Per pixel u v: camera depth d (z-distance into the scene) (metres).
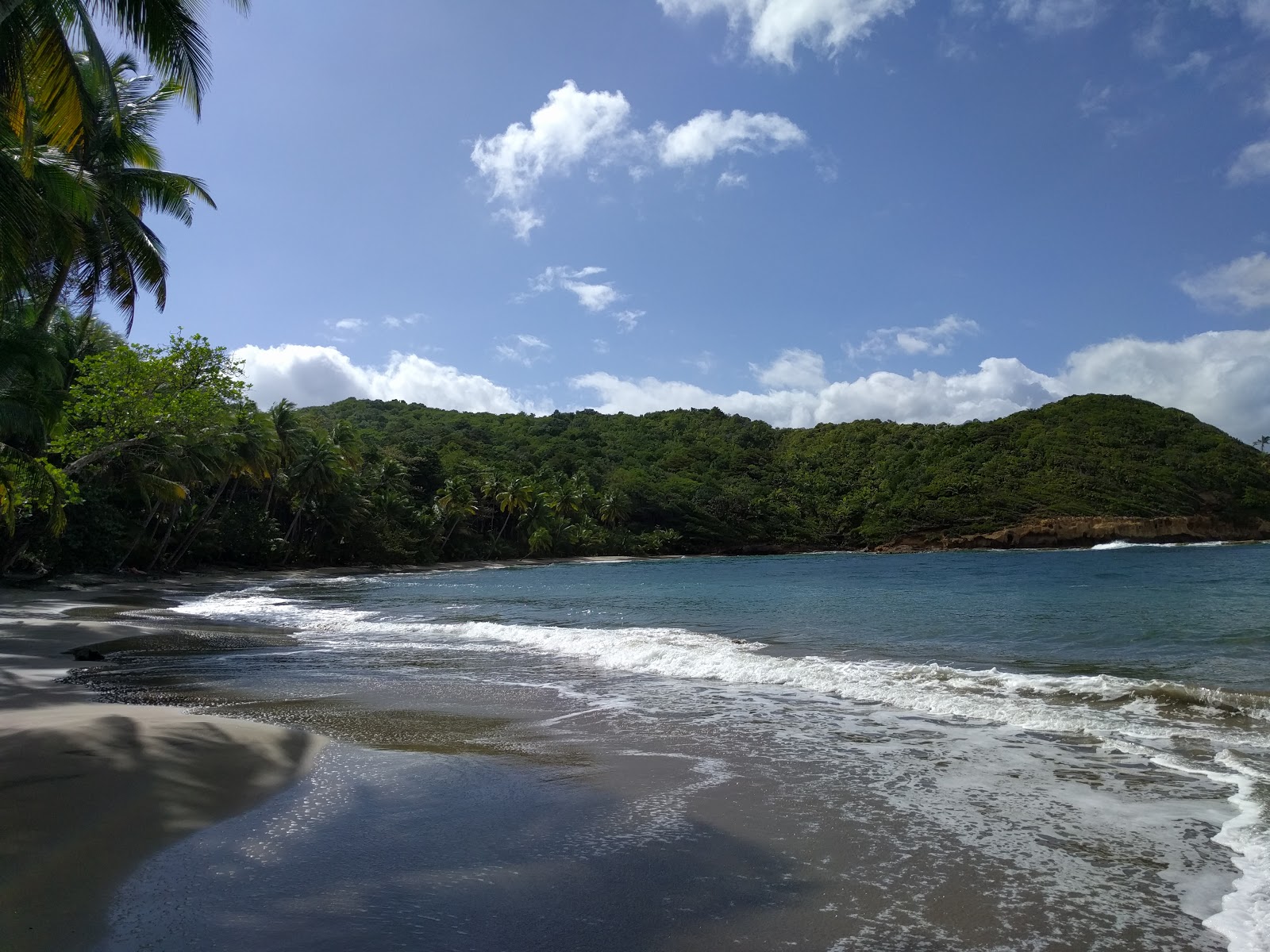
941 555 92.94
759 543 110.38
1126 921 3.84
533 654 13.80
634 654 13.10
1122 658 12.93
